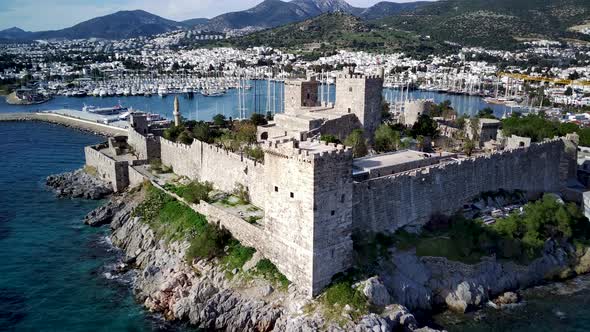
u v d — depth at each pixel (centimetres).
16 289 8456
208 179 11275
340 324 6544
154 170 12825
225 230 8956
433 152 11419
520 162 10469
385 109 17100
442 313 7500
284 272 7550
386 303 7044
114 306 7975
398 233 8350
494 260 8294
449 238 8431
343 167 7075
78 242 10350
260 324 6994
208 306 7412
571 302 7912
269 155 7481
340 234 7238
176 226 9731
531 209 9275
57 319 7612
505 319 7394
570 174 12062
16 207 12319
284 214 7381
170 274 8381
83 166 16125
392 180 8256
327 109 12938
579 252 9206
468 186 9494
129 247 9888
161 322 7538
